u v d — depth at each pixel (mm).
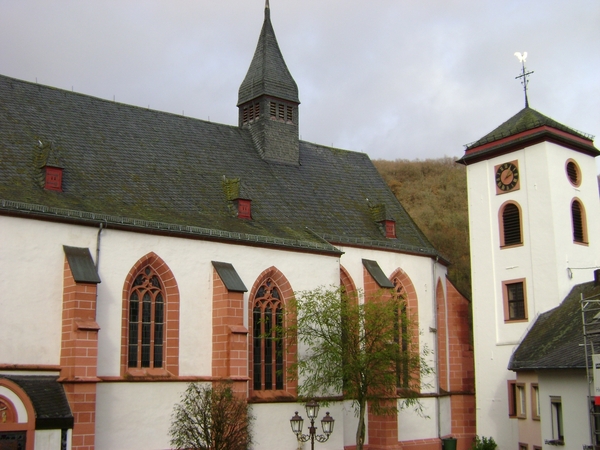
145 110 44625
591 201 45500
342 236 45188
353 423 42406
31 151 36469
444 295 51344
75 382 29672
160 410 33594
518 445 41125
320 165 51781
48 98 40531
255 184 45656
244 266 38062
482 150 46562
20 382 29516
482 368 44719
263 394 38000
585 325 33312
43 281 31219
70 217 32188
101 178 37656
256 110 50219
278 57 51594
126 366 33250
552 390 35375
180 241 35906
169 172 41500
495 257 45312
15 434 27531
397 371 37781
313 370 37594
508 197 45156
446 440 46250
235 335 35156
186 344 35250
